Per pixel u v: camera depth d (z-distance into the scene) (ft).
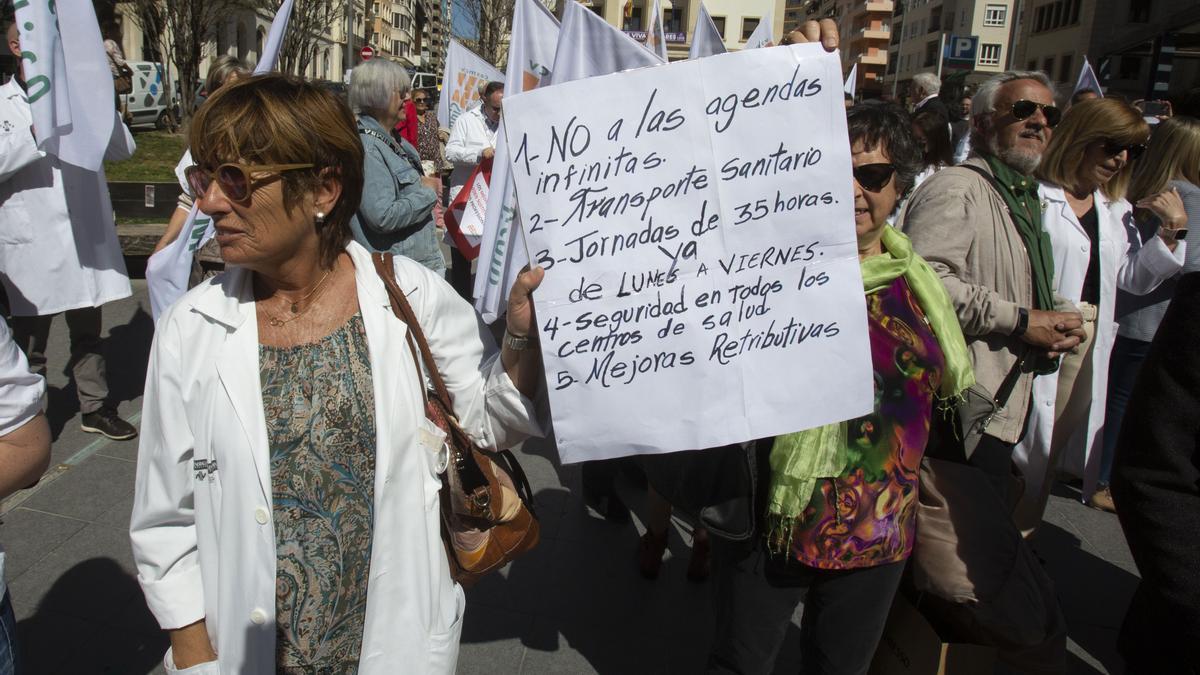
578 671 8.97
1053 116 8.82
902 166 6.31
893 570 6.40
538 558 11.02
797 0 333.83
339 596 4.69
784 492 5.97
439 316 5.15
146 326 19.43
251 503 4.52
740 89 5.16
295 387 4.64
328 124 4.54
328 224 4.81
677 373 5.37
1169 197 11.66
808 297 5.40
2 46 42.16
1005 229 8.78
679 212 5.23
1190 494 4.96
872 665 7.97
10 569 9.96
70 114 10.46
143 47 75.15
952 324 6.65
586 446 5.40
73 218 12.61
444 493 5.38
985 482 7.54
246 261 4.52
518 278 5.26
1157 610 5.03
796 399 5.47
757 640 6.64
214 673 4.77
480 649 9.22
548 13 10.32
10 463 4.58
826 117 5.20
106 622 9.18
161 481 4.73
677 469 6.38
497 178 8.87
